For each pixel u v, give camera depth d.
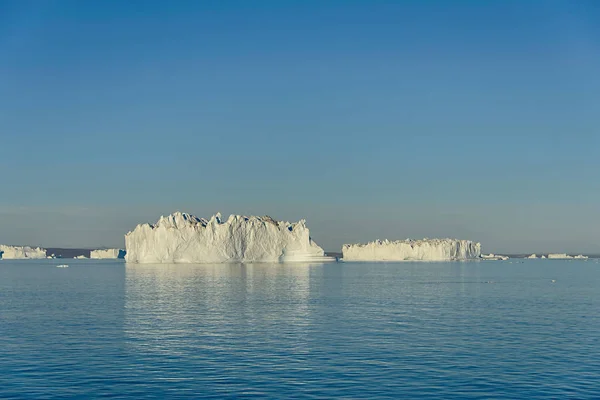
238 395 29.14
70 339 43.66
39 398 28.75
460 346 40.56
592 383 31.05
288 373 33.22
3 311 60.81
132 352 38.91
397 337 44.19
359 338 43.78
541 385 30.69
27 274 154.00
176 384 31.11
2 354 38.28
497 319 54.00
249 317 55.44
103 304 67.50
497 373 33.06
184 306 65.06
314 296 77.50
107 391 29.86
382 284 102.94
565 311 60.47
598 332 46.41
